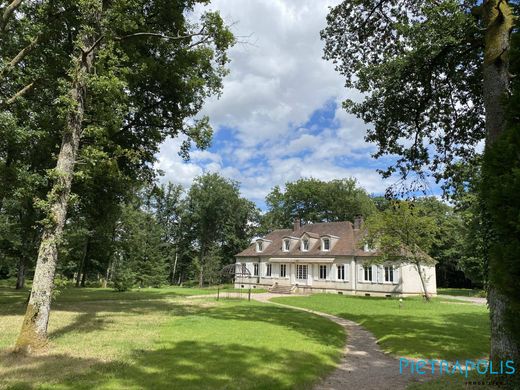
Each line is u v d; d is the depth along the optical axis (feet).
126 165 65.67
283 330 46.62
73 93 36.14
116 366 27.61
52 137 53.16
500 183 16.65
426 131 44.39
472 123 42.14
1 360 28.78
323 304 91.30
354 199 212.84
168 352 32.63
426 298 103.76
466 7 32.76
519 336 16.38
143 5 52.95
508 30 26.09
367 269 134.92
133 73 49.11
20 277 113.29
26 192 51.26
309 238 156.35
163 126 64.54
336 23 42.01
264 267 170.71
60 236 34.22
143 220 180.75
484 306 89.04
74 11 45.39
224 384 23.88
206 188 216.95
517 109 18.15
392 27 39.34
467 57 36.47
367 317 64.44
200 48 60.03
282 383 24.47
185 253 226.58
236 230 230.27
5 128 44.34
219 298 102.22
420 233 104.83
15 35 50.37
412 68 37.42
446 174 44.11
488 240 24.21
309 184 223.51
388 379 26.73
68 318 51.44
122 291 127.65
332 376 27.53
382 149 45.83
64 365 27.61
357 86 41.68
